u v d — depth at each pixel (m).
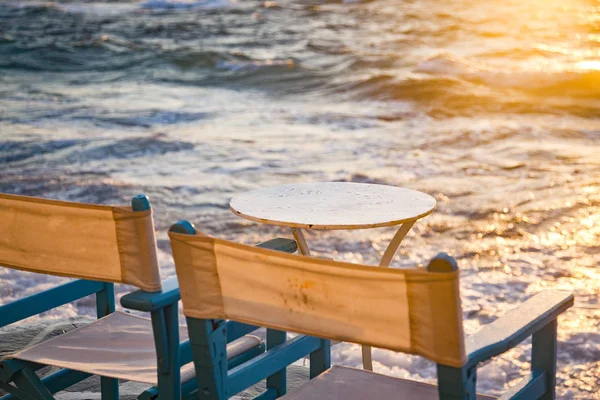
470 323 5.38
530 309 2.07
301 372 3.93
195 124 15.04
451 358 1.68
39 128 14.17
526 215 8.39
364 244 7.45
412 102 18.02
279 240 2.63
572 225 7.96
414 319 1.70
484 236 7.67
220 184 10.12
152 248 2.13
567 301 2.15
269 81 22.11
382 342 1.78
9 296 5.61
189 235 1.92
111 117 15.62
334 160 11.67
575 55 25.27
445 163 11.41
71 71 24.33
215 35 32.03
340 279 1.76
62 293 2.78
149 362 2.44
